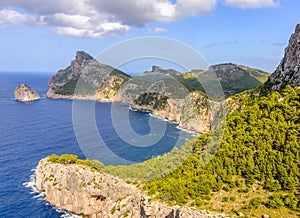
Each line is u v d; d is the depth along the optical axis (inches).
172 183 1667.1
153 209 1620.3
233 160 1766.7
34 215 2347.4
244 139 1847.9
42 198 2600.9
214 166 1721.2
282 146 1744.6
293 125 1819.6
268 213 1444.4
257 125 1939.0
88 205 2268.7
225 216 1453.0
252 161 1727.4
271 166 1670.8
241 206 1517.0
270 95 2345.0
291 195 1496.1
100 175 2252.7
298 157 1625.2
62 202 2433.6
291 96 2110.0
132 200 1779.0
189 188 1640.0
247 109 2214.6
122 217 1780.3
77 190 2319.1
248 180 1674.5
